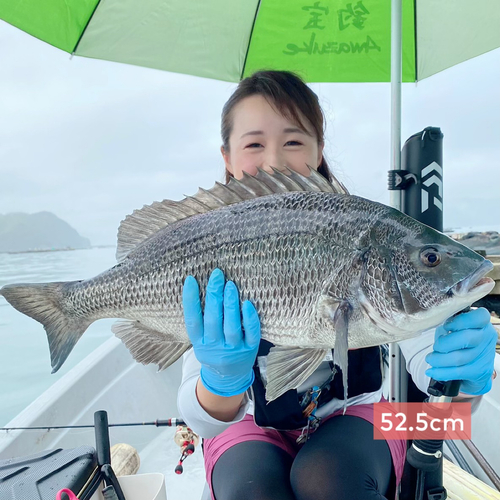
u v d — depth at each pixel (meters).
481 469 0.65
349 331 0.45
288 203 0.47
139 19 0.76
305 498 0.46
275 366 0.46
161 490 0.51
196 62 0.85
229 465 0.50
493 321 0.76
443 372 0.45
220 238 0.48
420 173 0.59
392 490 0.53
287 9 0.82
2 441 0.62
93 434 0.77
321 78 0.90
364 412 0.57
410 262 0.44
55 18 0.71
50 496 0.43
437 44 0.81
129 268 0.52
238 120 0.67
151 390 0.97
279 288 0.46
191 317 0.47
